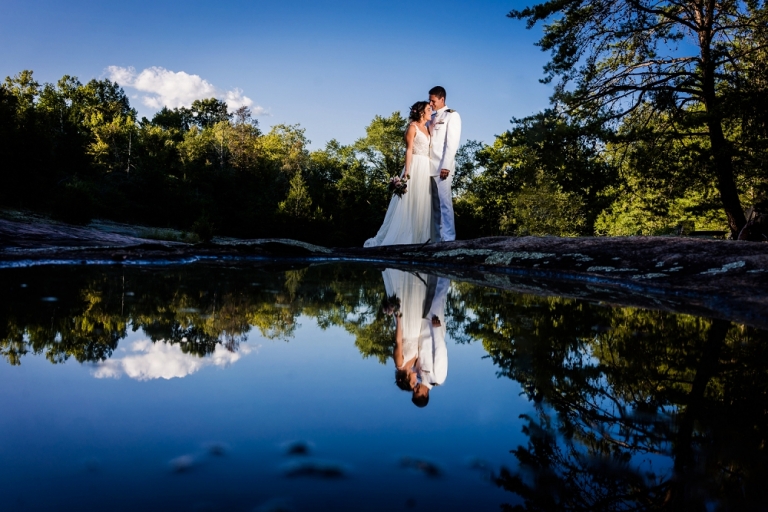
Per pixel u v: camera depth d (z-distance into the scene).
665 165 11.73
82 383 0.97
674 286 3.33
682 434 0.83
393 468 0.65
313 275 3.95
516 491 0.59
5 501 0.52
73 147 32.69
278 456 0.67
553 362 1.32
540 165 11.67
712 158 10.68
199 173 28.28
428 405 0.93
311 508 0.52
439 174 7.88
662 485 0.63
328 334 1.59
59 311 1.75
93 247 4.85
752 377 1.19
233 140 39.06
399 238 8.00
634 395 1.04
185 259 5.04
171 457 0.65
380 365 1.21
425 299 2.67
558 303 2.60
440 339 1.60
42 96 57.06
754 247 3.95
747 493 0.62
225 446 0.70
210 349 1.29
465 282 3.83
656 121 12.71
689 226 17.12
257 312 1.96
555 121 11.09
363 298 2.62
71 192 10.66
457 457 0.69
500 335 1.70
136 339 1.37
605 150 12.01
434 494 0.58
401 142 38.94
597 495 0.60
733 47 11.42
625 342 1.60
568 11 11.52
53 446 0.68
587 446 0.76
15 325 1.49
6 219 7.25
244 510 0.51
